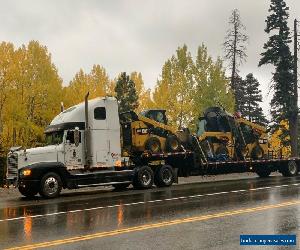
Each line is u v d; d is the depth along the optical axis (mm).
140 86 42281
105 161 20047
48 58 34312
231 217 11336
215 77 36281
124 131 21672
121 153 21047
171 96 34312
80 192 20781
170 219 11164
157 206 13656
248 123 26906
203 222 10680
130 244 8492
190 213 12070
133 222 10867
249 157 26703
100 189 22469
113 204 14562
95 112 19969
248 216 11461
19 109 30797
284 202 13953
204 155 24391
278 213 11867
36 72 33625
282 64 39562
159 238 8977
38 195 20109
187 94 34844
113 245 8430
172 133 23219
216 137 25359
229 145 25891
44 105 33438
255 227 9984
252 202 14094
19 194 20250
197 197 15805
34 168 17844
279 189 18031
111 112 20562
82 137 19594
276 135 46062
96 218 11664
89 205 14547
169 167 22391
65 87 35594
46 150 18719
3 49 31859
